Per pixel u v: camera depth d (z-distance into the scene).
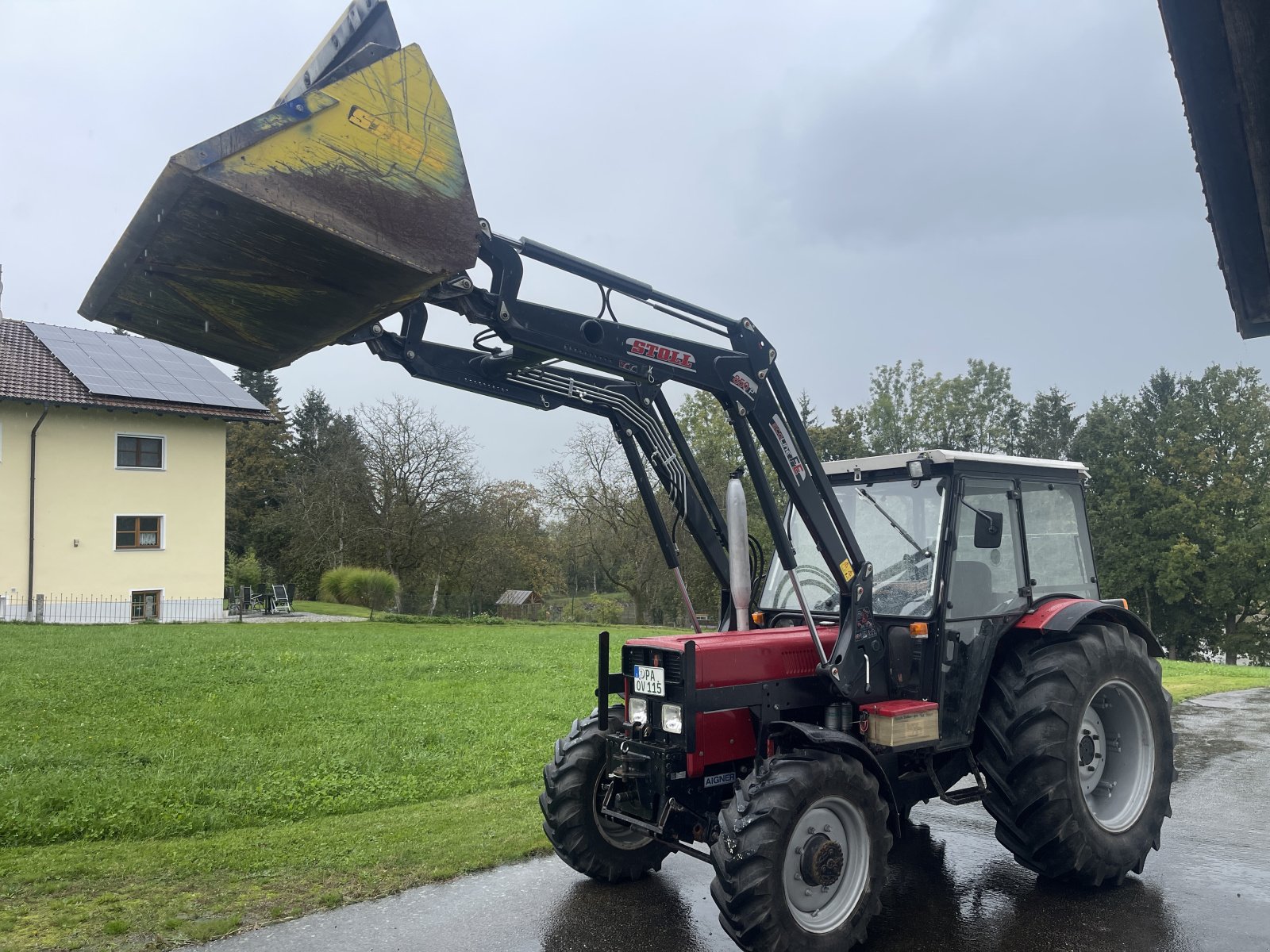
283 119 2.96
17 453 22.61
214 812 5.90
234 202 2.88
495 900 4.54
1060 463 5.69
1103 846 4.76
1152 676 5.24
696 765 4.18
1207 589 41.28
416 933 4.11
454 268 3.30
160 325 3.67
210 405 24.92
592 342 4.00
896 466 5.09
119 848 5.19
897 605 4.92
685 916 4.41
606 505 33.56
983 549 5.05
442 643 18.64
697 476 5.11
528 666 14.23
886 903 4.64
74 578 23.28
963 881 4.97
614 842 4.86
